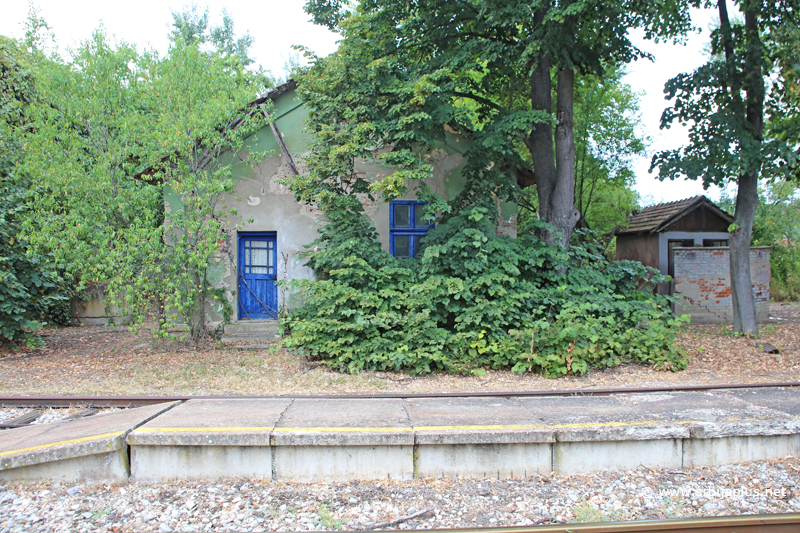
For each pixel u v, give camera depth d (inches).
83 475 159.3
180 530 132.6
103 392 244.1
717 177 382.9
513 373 294.7
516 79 422.6
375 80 324.8
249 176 408.5
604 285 367.6
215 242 349.7
